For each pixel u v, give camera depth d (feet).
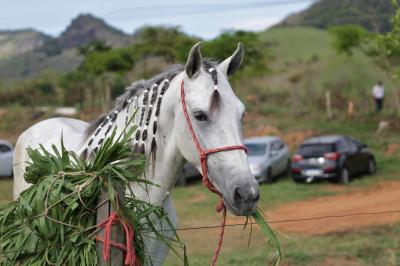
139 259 12.48
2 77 474.90
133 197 12.62
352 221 43.45
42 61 533.55
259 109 111.24
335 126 93.86
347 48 95.55
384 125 89.61
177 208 52.03
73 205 11.70
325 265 30.30
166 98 13.92
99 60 123.54
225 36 97.60
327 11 333.42
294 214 48.21
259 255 30.91
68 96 154.30
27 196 12.28
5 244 12.21
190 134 12.96
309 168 64.08
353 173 66.08
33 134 19.34
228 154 12.32
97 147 14.71
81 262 11.60
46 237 11.91
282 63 198.49
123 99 15.26
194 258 30.50
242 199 11.82
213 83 12.80
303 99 115.44
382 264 30.09
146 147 14.16
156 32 119.03
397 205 49.52
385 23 173.06
